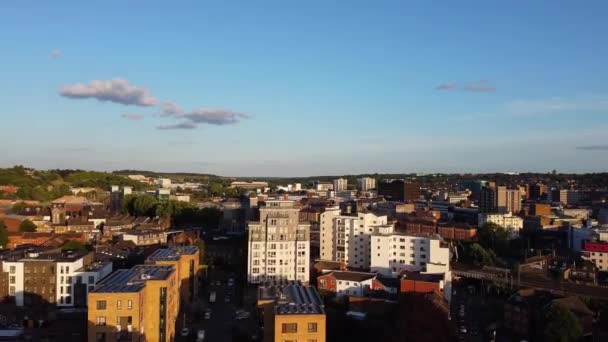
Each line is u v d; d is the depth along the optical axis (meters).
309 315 135.12
